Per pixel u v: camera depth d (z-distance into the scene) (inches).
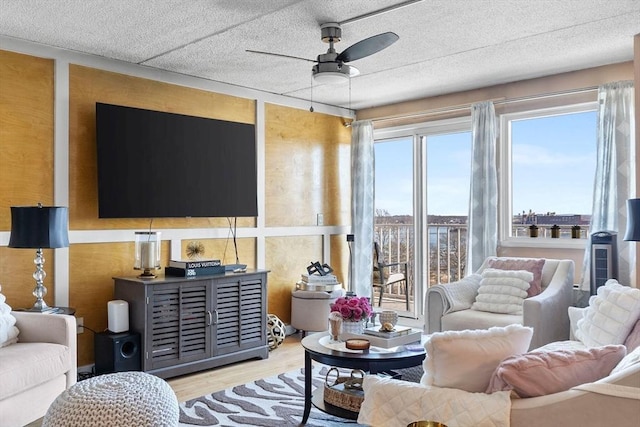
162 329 161.2
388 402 78.9
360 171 242.7
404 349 117.5
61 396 91.6
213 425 125.0
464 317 159.6
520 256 198.8
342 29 145.3
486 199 199.3
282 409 135.6
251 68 183.0
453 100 219.3
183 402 141.1
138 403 88.4
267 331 192.1
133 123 170.9
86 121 166.4
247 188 203.3
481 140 202.4
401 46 159.8
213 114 199.6
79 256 164.9
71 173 162.9
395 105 239.1
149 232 167.9
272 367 176.6
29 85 155.2
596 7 131.2
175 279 163.8
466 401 72.2
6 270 150.7
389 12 133.5
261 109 215.0
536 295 165.0
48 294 158.4
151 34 148.9
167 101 186.2
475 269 201.9
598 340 120.0
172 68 183.0
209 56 169.5
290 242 226.7
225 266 182.9
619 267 169.6
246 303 183.3
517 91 201.0
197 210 187.0
